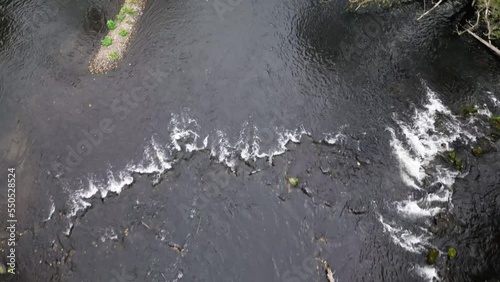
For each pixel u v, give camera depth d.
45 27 25.08
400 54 24.38
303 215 19.69
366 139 21.66
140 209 19.86
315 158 21.11
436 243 19.05
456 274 18.39
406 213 19.78
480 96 23.05
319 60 24.06
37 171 21.00
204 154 21.19
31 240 19.36
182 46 24.38
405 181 20.55
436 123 22.20
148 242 19.03
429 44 24.75
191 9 25.67
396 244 19.06
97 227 19.50
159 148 21.38
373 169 20.83
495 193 20.23
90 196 20.25
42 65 23.88
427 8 26.00
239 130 21.83
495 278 18.30
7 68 23.86
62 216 19.84
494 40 24.77
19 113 22.56
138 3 25.70
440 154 21.27
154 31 24.88
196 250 18.84
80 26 25.06
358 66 23.92
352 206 19.94
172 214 19.69
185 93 22.89
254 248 18.92
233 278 18.28
